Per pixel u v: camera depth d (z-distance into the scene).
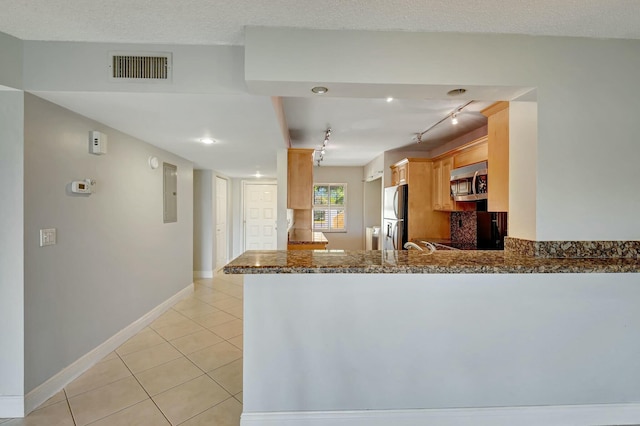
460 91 1.91
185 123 2.51
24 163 1.86
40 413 1.88
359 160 6.40
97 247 2.50
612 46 1.89
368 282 1.75
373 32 1.78
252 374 1.74
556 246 1.88
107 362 2.48
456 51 1.80
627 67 1.90
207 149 3.55
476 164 3.29
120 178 2.79
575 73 1.88
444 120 3.55
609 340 1.79
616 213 1.91
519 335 1.78
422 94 1.95
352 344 1.75
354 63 1.77
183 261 4.21
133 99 2.00
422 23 1.71
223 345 2.80
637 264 1.68
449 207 4.07
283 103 2.99
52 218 2.06
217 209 5.95
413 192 4.62
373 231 6.56
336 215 7.27
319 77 1.76
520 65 1.84
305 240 4.10
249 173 5.91
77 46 1.88
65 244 2.17
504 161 2.50
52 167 2.06
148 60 1.89
